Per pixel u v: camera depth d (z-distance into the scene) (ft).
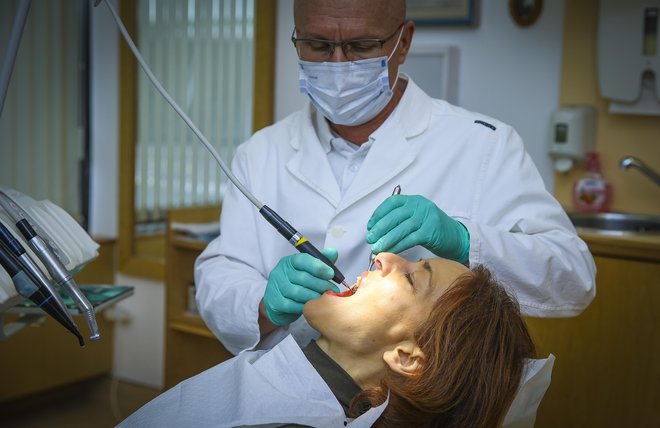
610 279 7.39
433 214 4.66
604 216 8.66
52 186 12.28
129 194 12.28
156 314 12.05
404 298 4.33
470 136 5.48
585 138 8.78
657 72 8.20
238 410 4.25
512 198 5.29
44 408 11.49
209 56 11.29
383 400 4.24
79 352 11.99
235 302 5.19
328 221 5.37
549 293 5.09
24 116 11.73
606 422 7.49
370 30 4.92
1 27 11.35
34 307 4.88
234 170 6.05
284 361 4.48
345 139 5.68
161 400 4.52
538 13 9.05
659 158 8.55
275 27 10.66
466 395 4.13
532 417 4.44
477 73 9.55
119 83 12.30
